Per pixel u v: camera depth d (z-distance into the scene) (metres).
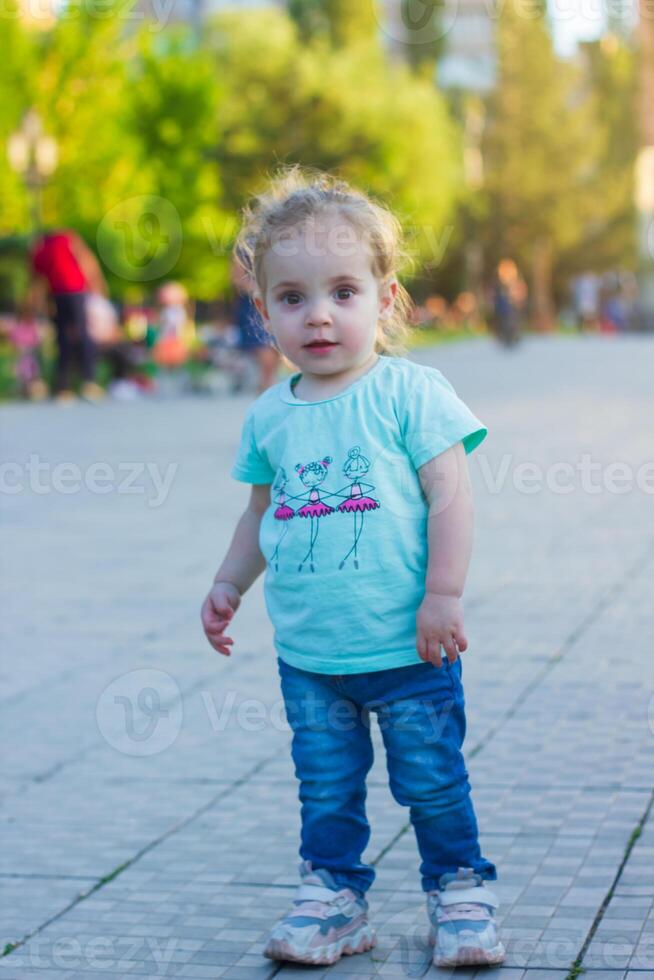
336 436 3.11
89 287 18.95
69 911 3.40
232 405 17.95
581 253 58.66
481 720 4.64
